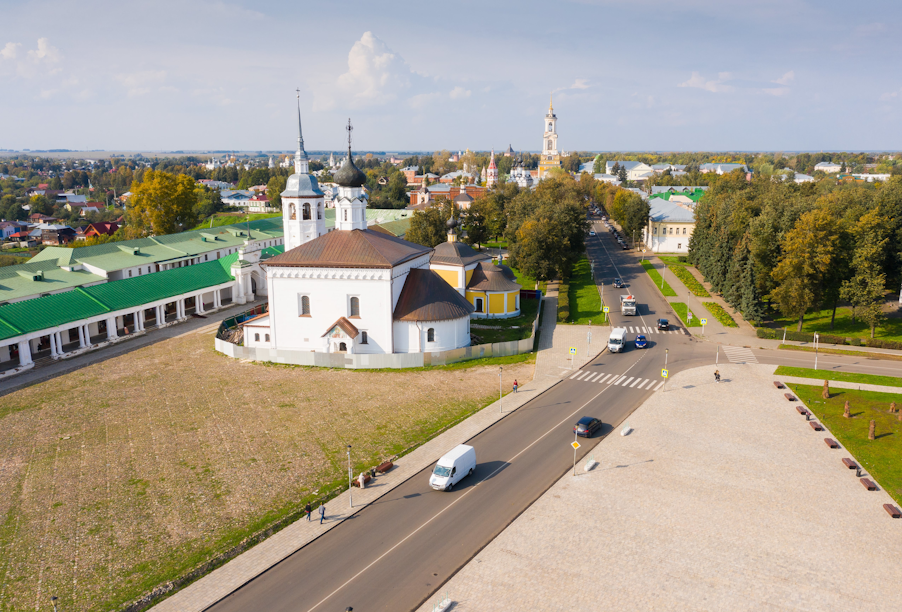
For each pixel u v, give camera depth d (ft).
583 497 137.59
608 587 107.24
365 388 208.33
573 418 182.91
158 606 104.12
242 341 264.93
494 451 161.79
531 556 116.37
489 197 611.88
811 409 188.44
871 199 321.32
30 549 120.47
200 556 117.08
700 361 238.27
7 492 142.41
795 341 264.93
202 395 202.90
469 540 121.90
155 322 304.71
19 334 224.74
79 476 149.48
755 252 286.66
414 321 233.55
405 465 153.79
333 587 108.58
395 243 257.75
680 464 152.97
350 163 247.50
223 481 146.30
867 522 127.54
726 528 125.08
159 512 133.08
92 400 199.31
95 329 279.49
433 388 208.44
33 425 179.73
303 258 235.20
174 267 371.97
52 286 287.28
